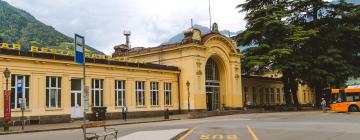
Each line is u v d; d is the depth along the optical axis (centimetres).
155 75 4916
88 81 3975
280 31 6019
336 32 6216
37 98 3459
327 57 5884
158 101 4953
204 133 2114
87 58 3984
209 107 5591
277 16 5906
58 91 3681
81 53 1133
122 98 4412
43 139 1994
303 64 5781
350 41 6481
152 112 4788
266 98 7312
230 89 5853
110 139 1825
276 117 3966
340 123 2775
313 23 6519
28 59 3388
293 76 6150
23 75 3375
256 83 7038
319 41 6325
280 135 1914
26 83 3400
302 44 5934
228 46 5888
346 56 6356
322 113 4641
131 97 4516
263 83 7250
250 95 6812
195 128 2555
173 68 5203
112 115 4216
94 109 3812
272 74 7962
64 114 3675
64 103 3700
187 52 5222
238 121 3400
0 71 3180
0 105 3161
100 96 4122
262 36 6144
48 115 3525
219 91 5828
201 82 5266
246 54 6166
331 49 6019
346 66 5991
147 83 4775
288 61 5812
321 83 6212
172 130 2203
